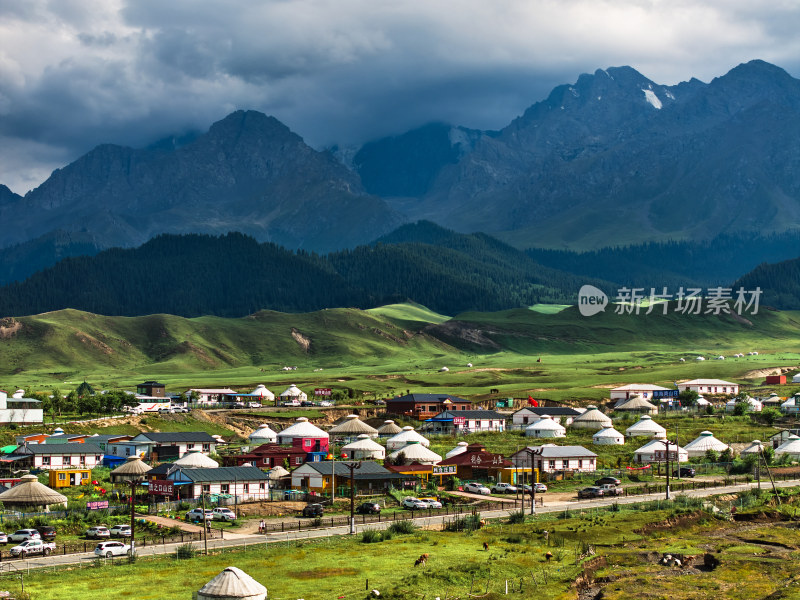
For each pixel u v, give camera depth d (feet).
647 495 631.56
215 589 342.03
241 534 495.00
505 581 398.01
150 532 494.59
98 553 438.40
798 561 447.83
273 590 374.22
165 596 361.71
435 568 411.34
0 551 441.68
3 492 554.46
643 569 432.25
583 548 462.19
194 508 561.02
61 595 362.94
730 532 521.65
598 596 388.16
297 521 533.55
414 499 587.27
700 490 649.20
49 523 500.74
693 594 390.42
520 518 531.09
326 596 365.40
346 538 480.64
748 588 398.62
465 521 513.45
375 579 392.88
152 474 640.17
